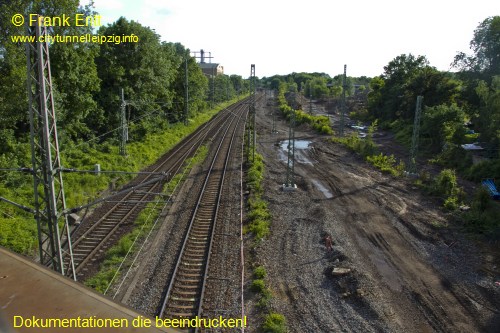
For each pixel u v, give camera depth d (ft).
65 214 33.37
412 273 50.57
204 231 59.77
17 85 72.69
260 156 122.21
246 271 48.65
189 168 101.55
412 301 44.19
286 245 57.16
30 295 10.10
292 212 72.02
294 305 42.19
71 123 94.84
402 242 60.39
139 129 125.80
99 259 49.62
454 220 69.92
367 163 119.34
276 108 299.17
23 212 61.36
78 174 79.87
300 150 141.08
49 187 31.58
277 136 174.19
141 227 59.57
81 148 97.71
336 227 64.95
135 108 121.90
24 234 54.03
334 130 194.59
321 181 96.84
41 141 32.86
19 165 73.87
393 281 48.42
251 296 43.29
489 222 66.74
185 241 54.49
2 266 11.65
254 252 53.67
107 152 102.89
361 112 251.60
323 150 141.18
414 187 92.02
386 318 40.40
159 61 124.47
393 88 208.44
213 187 85.15
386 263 53.21
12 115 76.02
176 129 156.04
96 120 108.68
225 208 71.56
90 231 57.16
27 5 74.02
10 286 10.52
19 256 12.42
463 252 57.26
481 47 158.40
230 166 106.93
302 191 86.99
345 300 43.86
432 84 172.55
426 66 199.31
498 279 49.47
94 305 9.80
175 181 87.76
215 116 232.53
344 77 161.48
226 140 150.00
